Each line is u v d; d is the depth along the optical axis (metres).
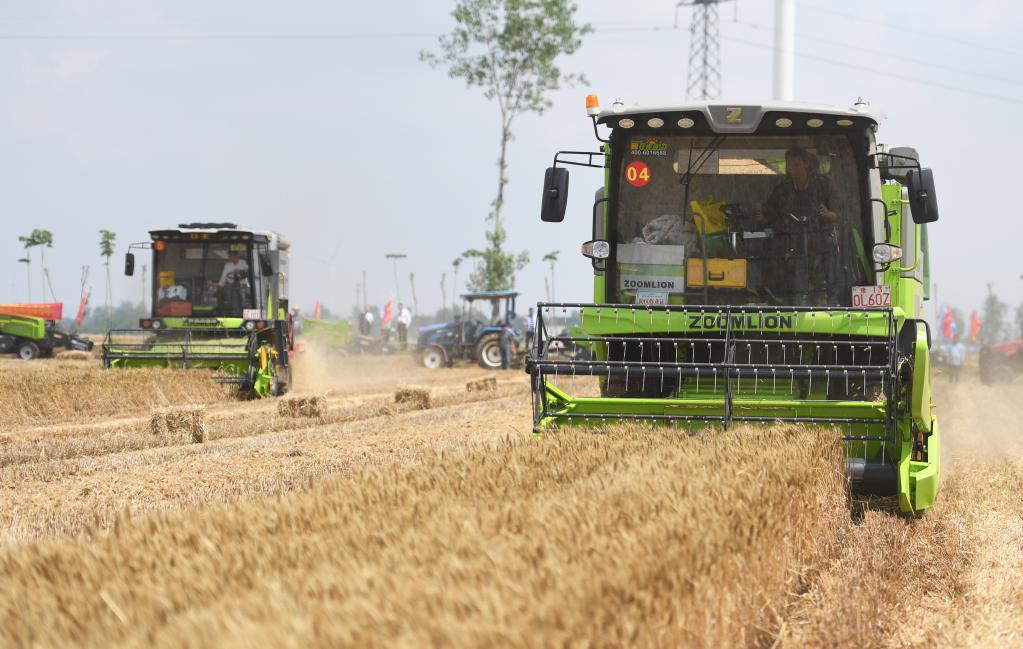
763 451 20.36
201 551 13.80
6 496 30.09
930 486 24.92
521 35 148.62
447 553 12.55
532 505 15.29
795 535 18.56
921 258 40.81
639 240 31.70
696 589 12.90
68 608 11.48
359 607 10.23
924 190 28.88
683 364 27.69
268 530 15.03
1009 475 35.72
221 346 70.44
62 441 43.81
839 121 30.33
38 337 134.88
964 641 17.98
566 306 29.33
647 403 27.86
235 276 73.75
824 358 30.19
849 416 26.47
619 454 21.55
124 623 10.69
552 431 25.11
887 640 18.03
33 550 14.06
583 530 13.36
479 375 109.12
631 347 31.73
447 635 9.51
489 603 10.25
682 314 29.61
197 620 10.14
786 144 31.02
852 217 30.64
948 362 112.69
